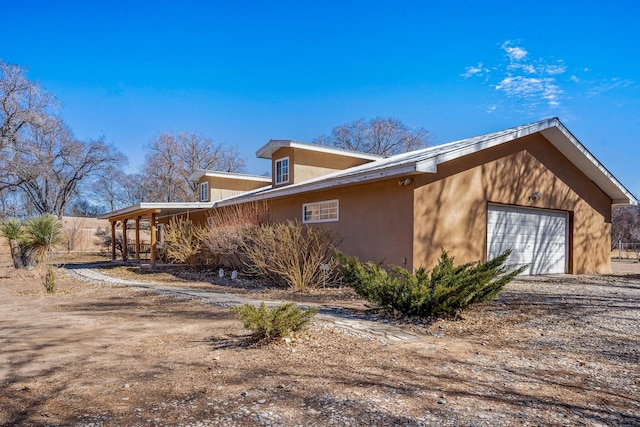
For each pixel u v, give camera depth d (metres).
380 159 17.69
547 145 13.12
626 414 3.14
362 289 6.69
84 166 36.19
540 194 12.64
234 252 12.75
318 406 3.15
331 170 16.77
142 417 2.93
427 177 9.99
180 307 7.60
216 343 4.96
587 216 14.48
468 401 3.31
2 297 9.44
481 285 6.30
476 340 5.30
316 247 10.57
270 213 14.77
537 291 9.31
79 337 5.33
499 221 11.83
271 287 10.64
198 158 40.31
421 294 6.10
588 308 7.32
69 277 13.40
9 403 3.18
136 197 44.75
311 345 4.85
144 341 5.09
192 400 3.24
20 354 4.54
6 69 26.88
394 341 5.14
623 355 4.71
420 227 9.80
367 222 11.04
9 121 27.17
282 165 16.70
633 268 18.53
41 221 14.45
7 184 29.33
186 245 15.64
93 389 3.48
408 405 3.20
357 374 3.91
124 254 21.62
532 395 3.48
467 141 12.79
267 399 3.27
